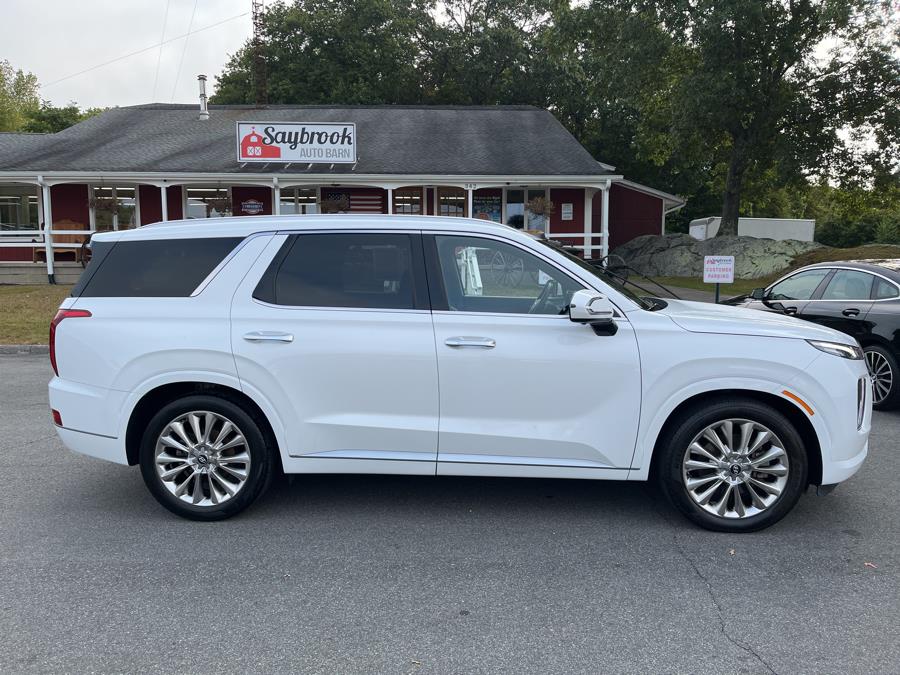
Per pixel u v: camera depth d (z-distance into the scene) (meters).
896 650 2.86
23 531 4.08
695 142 23.97
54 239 21.11
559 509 4.46
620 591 3.36
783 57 20.62
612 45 23.17
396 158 20.67
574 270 4.11
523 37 36.56
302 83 34.72
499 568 3.61
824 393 3.89
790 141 21.22
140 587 3.38
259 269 4.16
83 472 5.20
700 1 19.95
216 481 4.19
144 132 22.92
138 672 2.69
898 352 6.94
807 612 3.16
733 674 2.70
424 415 4.04
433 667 2.74
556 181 19.59
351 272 4.15
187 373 4.07
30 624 3.04
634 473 4.03
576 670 2.72
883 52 20.17
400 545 3.90
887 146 20.89
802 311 7.88
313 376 4.03
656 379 3.92
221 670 2.71
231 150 21.22
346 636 2.96
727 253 21.39
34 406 7.30
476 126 23.61
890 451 5.73
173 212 22.00
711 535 4.03
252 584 3.43
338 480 5.03
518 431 4.01
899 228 40.16
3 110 55.41
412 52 36.50
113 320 4.14
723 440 4.03
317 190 22.38
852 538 3.99
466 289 4.13
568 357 3.94
